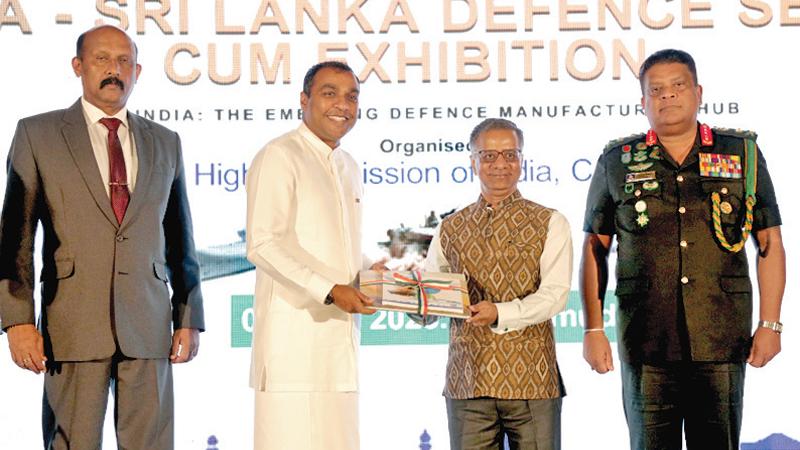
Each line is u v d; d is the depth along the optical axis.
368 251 4.70
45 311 3.59
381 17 4.73
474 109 4.73
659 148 3.78
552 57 4.72
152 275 3.65
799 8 4.72
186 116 4.70
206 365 4.65
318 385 3.57
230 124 4.71
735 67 4.74
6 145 4.65
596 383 4.69
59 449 3.55
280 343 3.57
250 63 4.73
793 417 4.65
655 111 3.73
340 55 4.74
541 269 3.71
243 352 4.67
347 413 3.62
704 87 4.73
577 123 4.74
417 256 4.71
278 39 4.74
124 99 3.72
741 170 3.74
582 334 4.70
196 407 4.64
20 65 4.68
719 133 3.81
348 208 3.72
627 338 3.76
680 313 3.68
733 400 3.67
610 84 4.72
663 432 3.70
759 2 4.72
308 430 3.56
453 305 3.54
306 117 3.74
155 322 3.64
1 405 4.59
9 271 3.56
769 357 3.71
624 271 3.78
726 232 3.70
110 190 3.64
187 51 4.72
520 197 3.80
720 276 3.68
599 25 4.73
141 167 3.68
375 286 3.56
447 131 4.73
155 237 3.67
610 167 3.85
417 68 4.74
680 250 3.69
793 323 4.65
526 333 3.68
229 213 4.70
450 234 3.83
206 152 4.70
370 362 4.68
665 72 3.71
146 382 3.63
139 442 3.61
